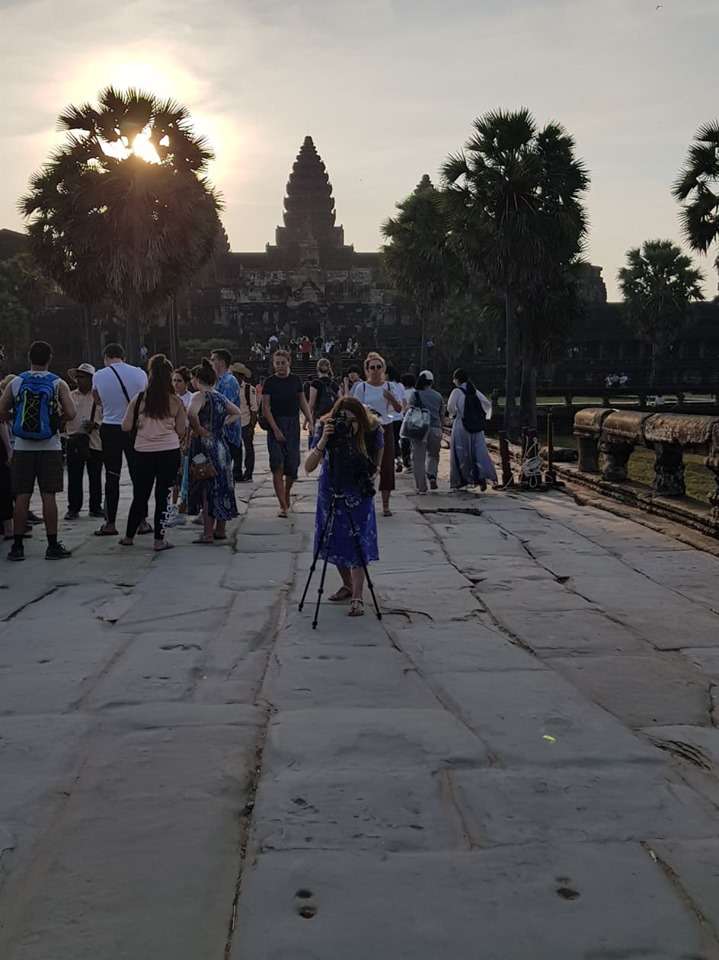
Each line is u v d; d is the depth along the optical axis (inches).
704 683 200.5
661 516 429.7
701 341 3695.9
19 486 343.3
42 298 3090.6
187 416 374.9
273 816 134.0
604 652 225.1
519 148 1196.5
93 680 205.3
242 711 181.3
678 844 125.8
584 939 104.2
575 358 3580.2
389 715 177.3
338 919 107.7
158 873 118.9
